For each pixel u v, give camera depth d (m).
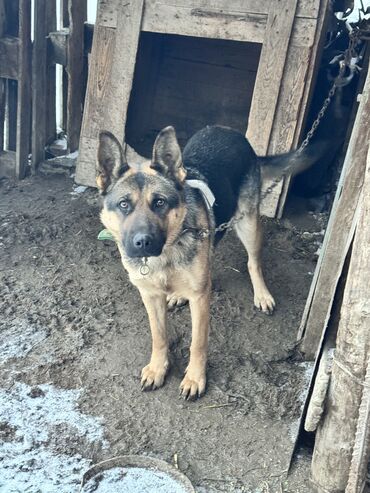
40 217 1.78
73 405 1.11
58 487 0.95
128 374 1.20
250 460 1.01
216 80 2.16
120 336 1.31
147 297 1.12
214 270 1.57
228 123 2.18
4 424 1.06
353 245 0.81
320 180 1.89
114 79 1.83
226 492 0.95
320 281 1.18
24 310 1.39
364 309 0.80
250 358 1.25
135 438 1.05
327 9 1.67
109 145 1.06
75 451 1.02
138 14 1.77
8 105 2.02
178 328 1.34
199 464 1.00
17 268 1.55
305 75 1.68
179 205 1.05
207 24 1.73
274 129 1.74
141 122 2.17
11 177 2.02
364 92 1.00
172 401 1.13
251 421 1.09
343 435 0.87
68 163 2.04
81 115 2.09
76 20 1.93
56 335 1.30
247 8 1.70
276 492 0.95
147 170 1.05
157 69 2.19
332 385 0.87
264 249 1.66
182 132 2.22
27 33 1.86
